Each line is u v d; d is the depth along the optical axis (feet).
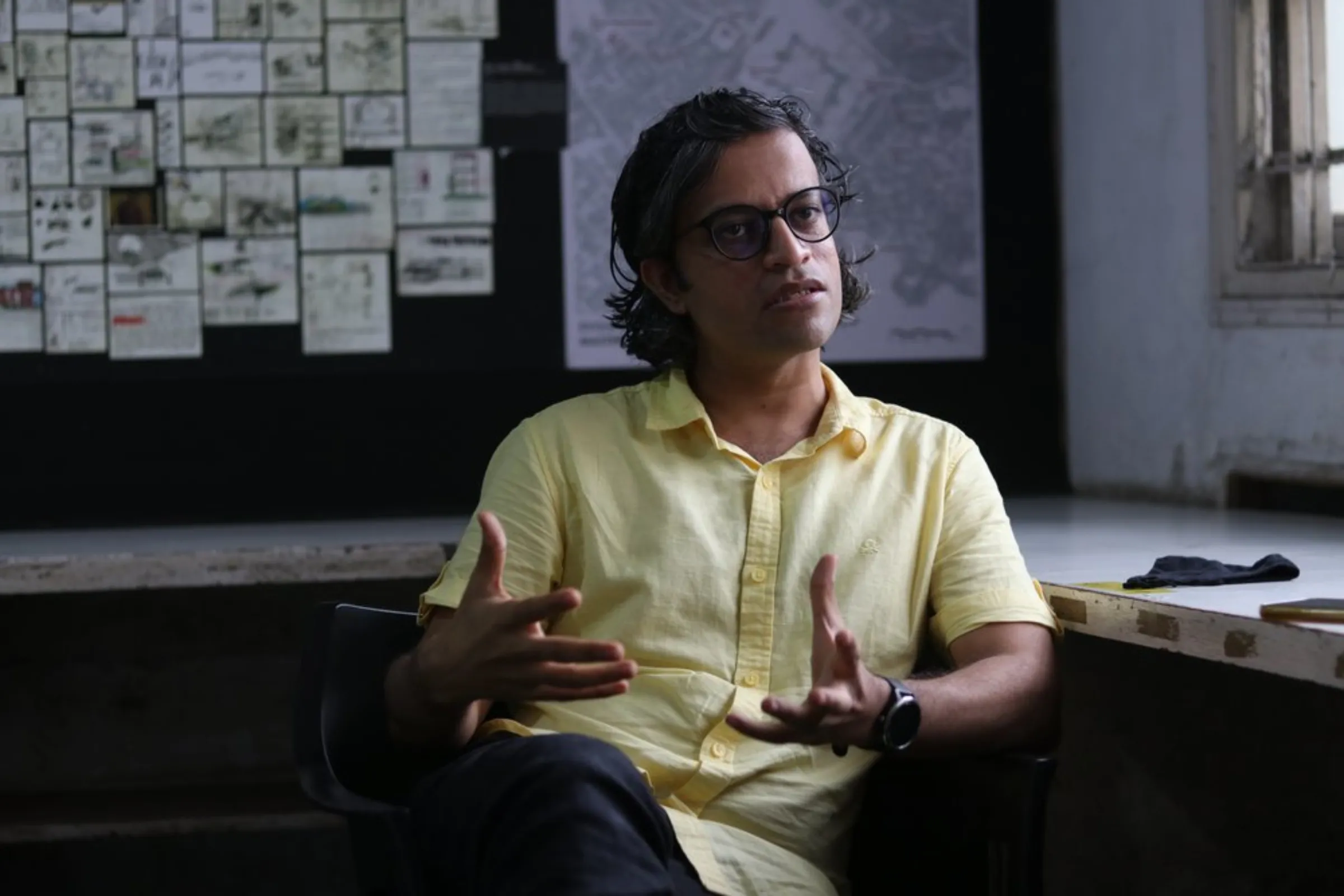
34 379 13.19
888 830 7.45
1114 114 13.28
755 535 7.32
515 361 13.61
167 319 13.28
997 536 7.54
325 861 13.53
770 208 7.32
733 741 7.04
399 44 13.35
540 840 5.62
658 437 7.54
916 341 13.99
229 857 13.47
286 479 13.44
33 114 13.09
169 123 13.19
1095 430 13.76
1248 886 10.48
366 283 13.42
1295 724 10.10
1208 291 12.05
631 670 6.13
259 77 13.24
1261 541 9.71
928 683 6.82
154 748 13.52
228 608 13.58
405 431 13.55
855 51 13.83
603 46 13.57
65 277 13.19
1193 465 12.37
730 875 6.81
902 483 7.57
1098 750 11.68
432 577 11.01
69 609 13.41
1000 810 6.77
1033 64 14.16
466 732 7.16
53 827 12.03
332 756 7.10
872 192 13.88
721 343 7.46
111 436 13.29
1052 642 7.48
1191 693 10.86
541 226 13.57
